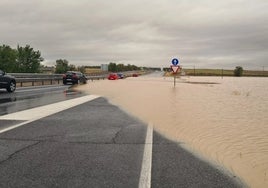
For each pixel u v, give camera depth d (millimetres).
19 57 73938
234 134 8711
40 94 22688
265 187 4703
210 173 5277
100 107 14820
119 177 4965
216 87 37375
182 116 12172
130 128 9391
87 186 4559
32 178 4859
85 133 8445
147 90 29594
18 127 9148
